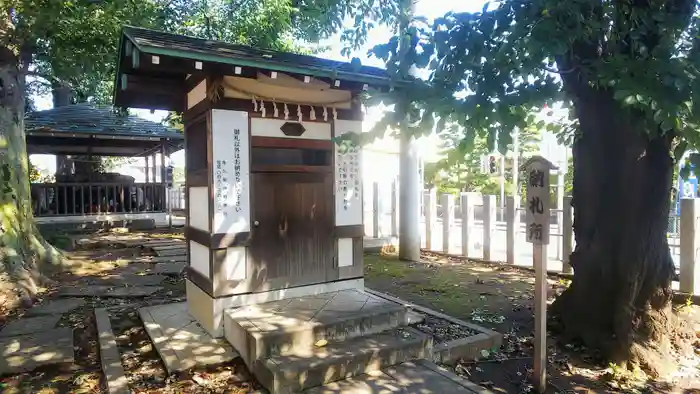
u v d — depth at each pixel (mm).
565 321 4914
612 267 4543
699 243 5898
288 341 3896
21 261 7066
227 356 4102
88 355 4465
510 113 3150
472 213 9492
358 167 5430
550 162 3695
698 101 2666
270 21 10539
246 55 4617
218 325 4578
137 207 14219
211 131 4520
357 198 5441
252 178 4742
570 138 5957
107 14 8156
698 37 3014
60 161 16953
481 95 3176
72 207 13227
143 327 5113
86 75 11125
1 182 7371
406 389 3582
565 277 7457
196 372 3912
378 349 3941
